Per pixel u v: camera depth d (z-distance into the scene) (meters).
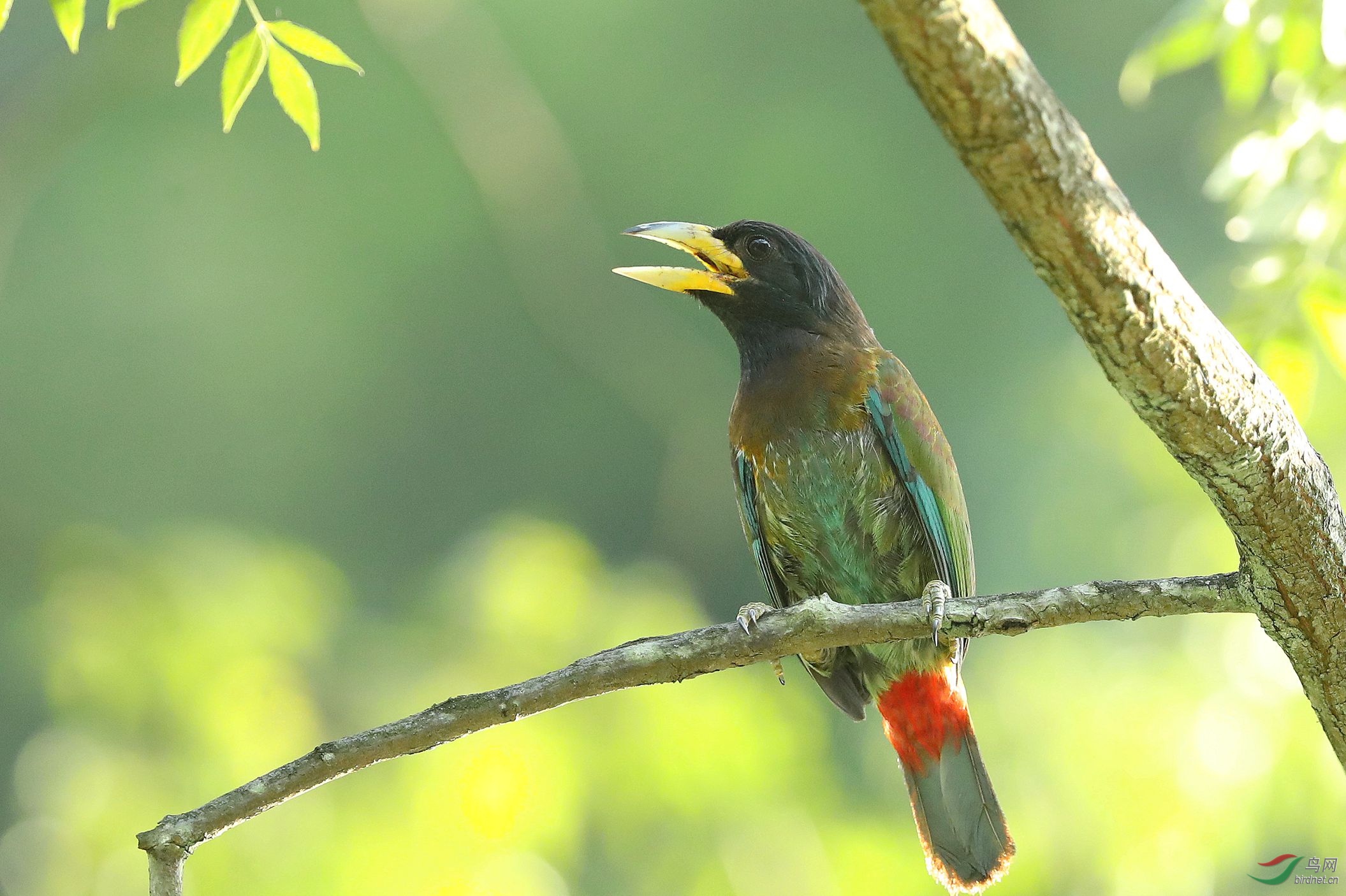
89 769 12.24
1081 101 24.91
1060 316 24.67
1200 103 23.97
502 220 15.48
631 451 26.61
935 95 4.12
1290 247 7.91
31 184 15.38
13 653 18.94
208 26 5.57
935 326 25.55
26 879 11.94
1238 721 11.96
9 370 26.94
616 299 17.92
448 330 27.28
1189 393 4.76
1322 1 7.88
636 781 12.32
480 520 26.94
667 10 26.97
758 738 12.61
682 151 26.55
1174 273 4.56
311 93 5.70
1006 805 12.77
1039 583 20.19
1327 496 5.23
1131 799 12.17
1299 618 5.47
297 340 27.69
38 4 22.23
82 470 27.03
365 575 27.16
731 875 12.17
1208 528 13.11
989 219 25.73
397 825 11.73
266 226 27.55
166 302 27.56
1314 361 7.82
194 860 11.33
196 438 27.47
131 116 26.84
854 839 12.50
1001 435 24.28
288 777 5.93
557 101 26.36
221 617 12.96
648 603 13.78
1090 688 13.02
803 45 26.80
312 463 27.56
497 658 13.48
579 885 12.22
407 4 15.05
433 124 26.75
